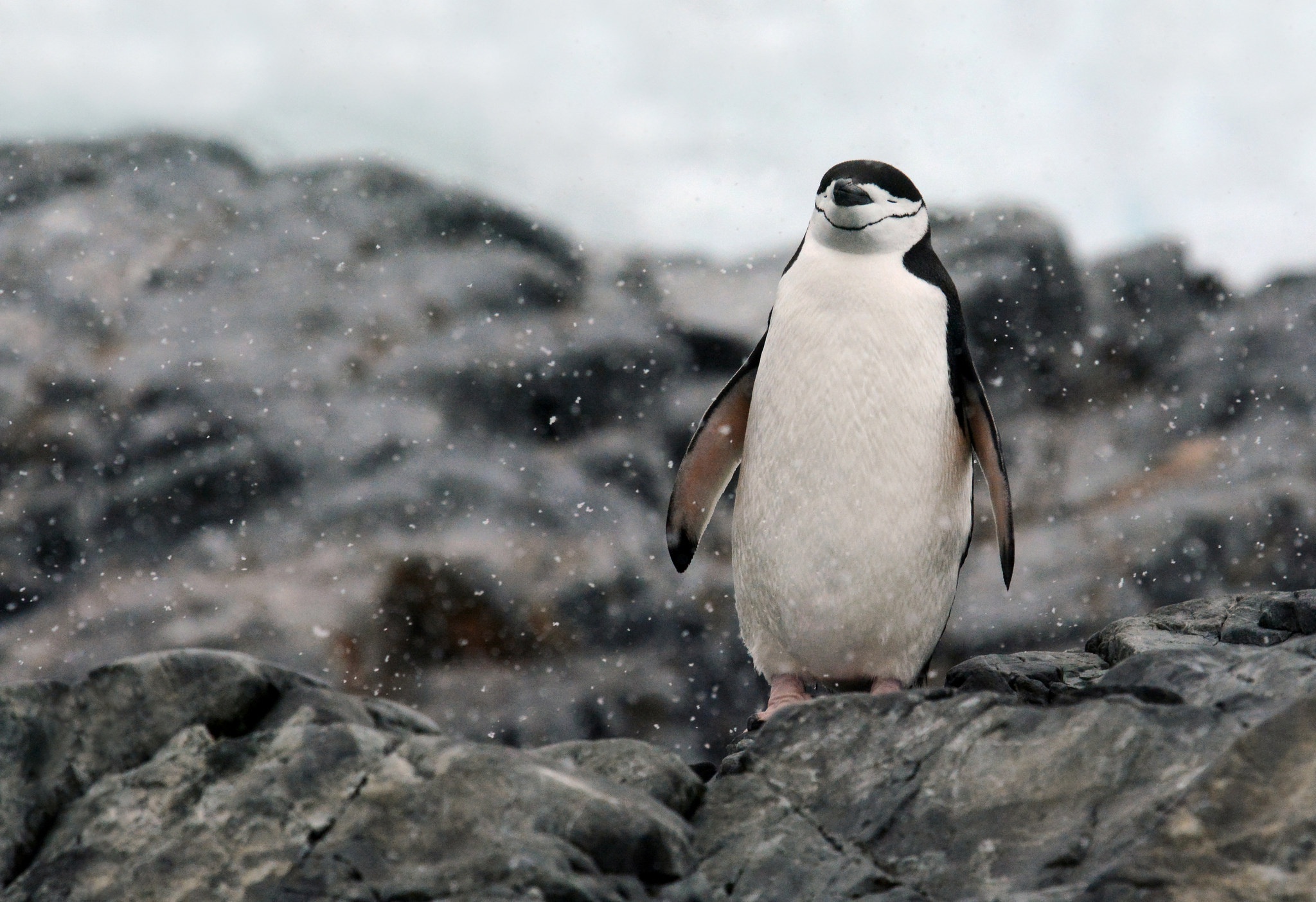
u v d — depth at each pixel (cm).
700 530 1194
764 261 3161
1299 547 2280
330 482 2414
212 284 2878
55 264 2875
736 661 2202
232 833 588
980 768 634
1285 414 2667
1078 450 2694
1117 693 688
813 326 998
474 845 572
